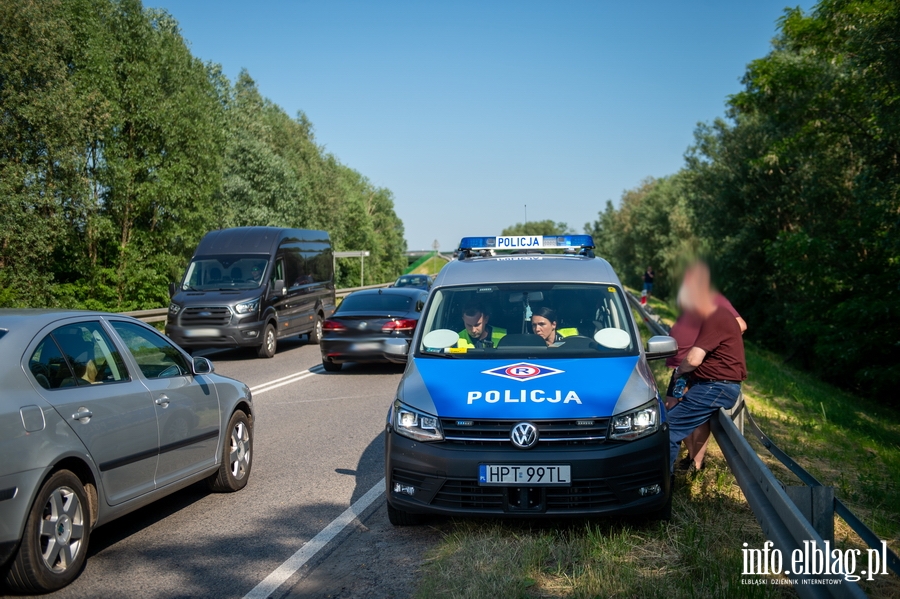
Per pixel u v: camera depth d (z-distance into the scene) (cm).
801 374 2366
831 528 411
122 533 554
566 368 541
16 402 419
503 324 604
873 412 1825
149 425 527
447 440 500
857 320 2197
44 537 432
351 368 1588
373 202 10288
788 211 3347
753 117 3428
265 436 908
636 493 491
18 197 2498
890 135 1925
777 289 3372
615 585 420
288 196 5159
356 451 820
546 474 483
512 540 508
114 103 3003
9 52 2497
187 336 1728
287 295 1933
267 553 507
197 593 439
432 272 10719
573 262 691
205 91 3597
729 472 664
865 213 2159
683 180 4000
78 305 3039
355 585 448
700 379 596
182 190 3269
